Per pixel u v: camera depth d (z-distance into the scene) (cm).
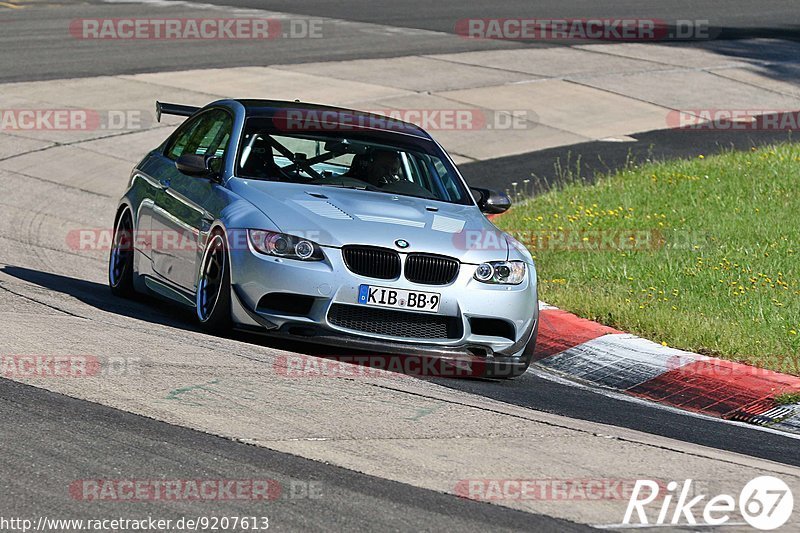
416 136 3312
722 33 10500
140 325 2877
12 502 1673
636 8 11819
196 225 2945
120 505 1697
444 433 2206
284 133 3133
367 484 1873
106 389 2236
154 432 2023
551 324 3441
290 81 7506
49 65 7569
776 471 2203
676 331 3297
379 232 2741
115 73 7450
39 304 3000
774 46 9994
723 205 4991
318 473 1903
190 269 2962
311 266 2670
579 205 5078
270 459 1947
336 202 2864
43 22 9300
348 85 7506
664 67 8831
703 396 2886
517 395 2708
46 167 5550
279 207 2795
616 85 8112
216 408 2191
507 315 2788
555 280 3947
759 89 8356
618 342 3250
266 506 1736
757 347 3167
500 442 2188
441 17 10550
